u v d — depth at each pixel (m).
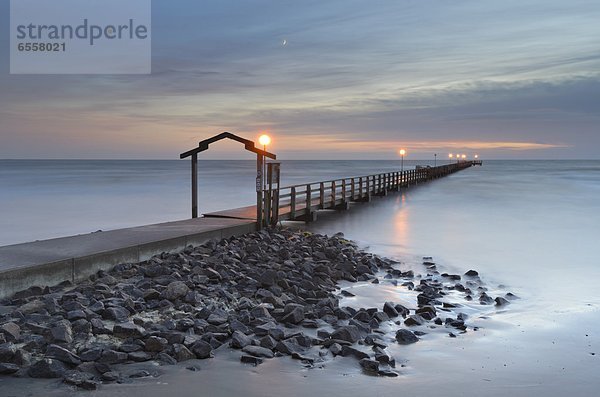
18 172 94.81
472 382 5.29
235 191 40.38
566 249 14.21
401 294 9.12
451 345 6.41
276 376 5.21
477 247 14.52
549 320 7.60
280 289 8.48
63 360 5.05
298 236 14.84
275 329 6.26
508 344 6.48
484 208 26.05
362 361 5.57
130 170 112.94
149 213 25.11
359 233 17.05
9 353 5.00
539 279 10.55
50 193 39.03
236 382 5.03
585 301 8.79
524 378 5.42
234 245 12.21
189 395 4.71
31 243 9.79
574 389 5.17
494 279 10.55
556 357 6.05
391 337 6.63
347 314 7.36
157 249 10.32
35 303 6.65
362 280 10.22
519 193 38.09
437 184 51.44
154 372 5.12
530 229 18.31
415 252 13.70
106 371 5.01
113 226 20.50
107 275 8.55
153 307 7.00
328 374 5.33
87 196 35.94
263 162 14.68
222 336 6.00
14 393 4.51
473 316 7.78
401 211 24.14
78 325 5.84
